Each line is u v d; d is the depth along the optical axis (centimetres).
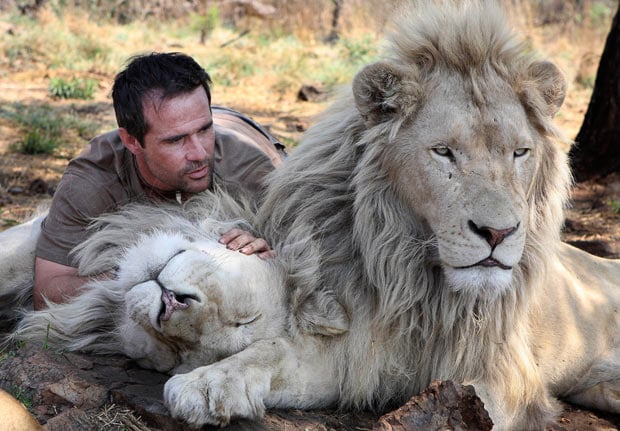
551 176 434
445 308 422
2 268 492
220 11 2541
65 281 461
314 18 2434
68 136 1162
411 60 417
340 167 438
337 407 430
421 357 434
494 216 375
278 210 446
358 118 434
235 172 487
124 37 2120
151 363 421
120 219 457
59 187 475
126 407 382
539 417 457
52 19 2141
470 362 429
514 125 395
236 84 1691
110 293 430
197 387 361
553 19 2475
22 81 1566
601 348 522
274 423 388
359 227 424
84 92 1459
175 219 436
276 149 578
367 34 2167
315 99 1553
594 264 562
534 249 435
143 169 466
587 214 888
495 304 426
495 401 424
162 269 385
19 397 385
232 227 439
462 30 408
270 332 408
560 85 420
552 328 495
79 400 383
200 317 383
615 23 991
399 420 373
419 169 398
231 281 390
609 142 998
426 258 419
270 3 2564
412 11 435
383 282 420
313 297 420
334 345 421
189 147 445
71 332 442
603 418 501
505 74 406
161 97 434
